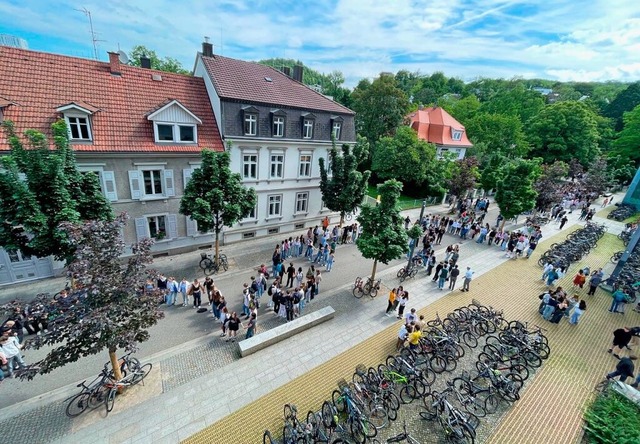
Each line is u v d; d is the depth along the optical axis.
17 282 14.62
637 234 16.55
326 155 23.39
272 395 9.82
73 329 7.19
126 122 16.08
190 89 19.23
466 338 12.95
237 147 18.84
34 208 10.49
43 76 15.05
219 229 16.56
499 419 9.29
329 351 11.98
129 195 16.41
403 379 9.73
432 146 35.38
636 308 15.77
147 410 9.03
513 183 23.61
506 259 21.38
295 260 19.59
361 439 8.40
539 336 12.21
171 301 14.24
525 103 64.69
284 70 27.39
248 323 12.68
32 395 9.39
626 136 46.50
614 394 10.16
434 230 23.53
